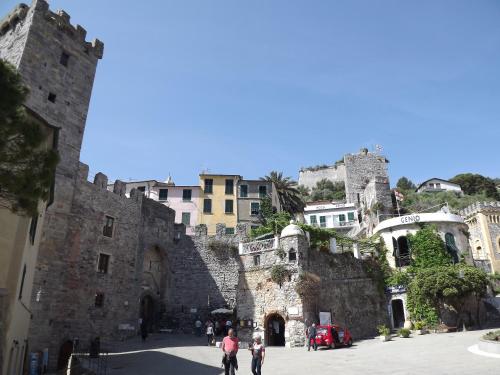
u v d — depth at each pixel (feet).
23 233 62.08
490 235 224.12
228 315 143.33
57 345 103.60
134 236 136.67
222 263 154.20
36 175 45.96
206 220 195.52
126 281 129.29
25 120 45.11
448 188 374.22
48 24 122.42
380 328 109.81
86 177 123.03
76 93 126.11
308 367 67.51
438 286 118.93
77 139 122.62
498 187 374.84
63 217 112.37
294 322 108.06
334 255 129.39
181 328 142.31
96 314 116.26
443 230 138.10
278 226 157.17
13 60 115.65
